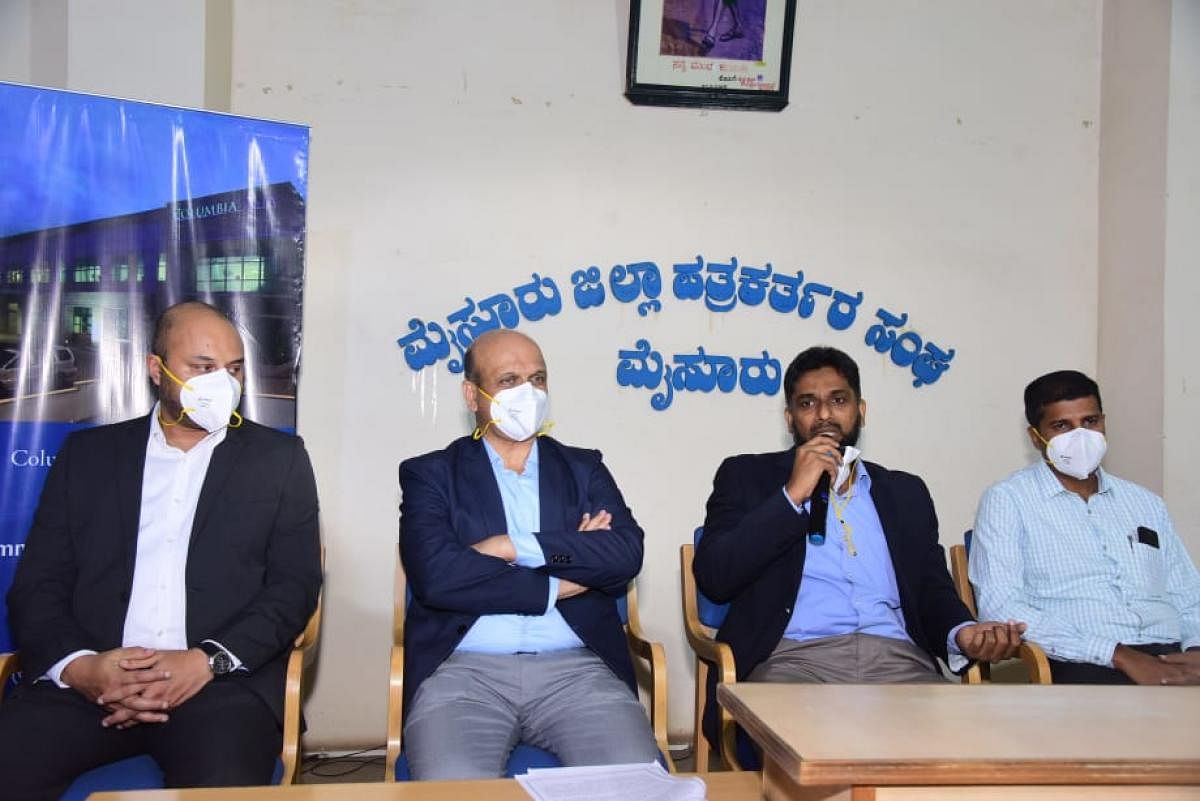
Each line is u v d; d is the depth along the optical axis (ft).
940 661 11.12
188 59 10.03
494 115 11.14
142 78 9.98
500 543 7.34
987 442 11.76
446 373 10.95
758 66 11.29
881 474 9.03
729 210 11.44
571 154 11.23
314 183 10.85
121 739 6.66
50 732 6.41
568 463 8.27
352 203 10.91
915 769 4.17
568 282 11.18
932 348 11.69
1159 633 8.66
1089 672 8.16
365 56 11.00
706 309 11.35
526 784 4.99
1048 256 11.92
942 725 4.77
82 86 9.90
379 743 10.75
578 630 7.56
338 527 10.75
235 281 9.11
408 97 11.03
